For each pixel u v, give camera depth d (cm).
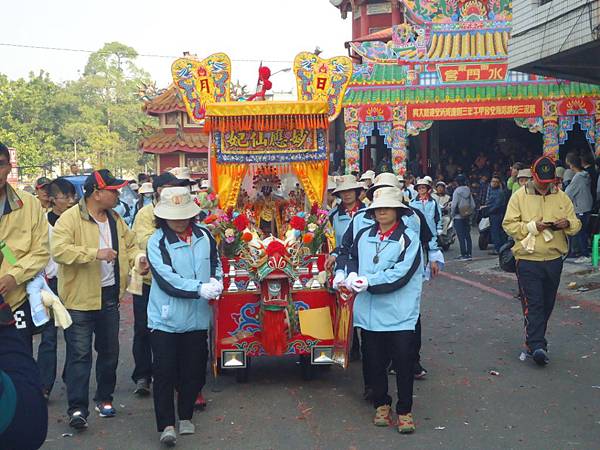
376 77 2245
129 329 1067
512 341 918
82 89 9150
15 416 267
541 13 1259
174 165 3284
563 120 2198
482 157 2686
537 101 2200
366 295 615
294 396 719
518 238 809
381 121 2253
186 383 618
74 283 634
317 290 746
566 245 812
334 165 2867
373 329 608
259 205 862
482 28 2217
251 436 609
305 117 797
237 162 812
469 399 691
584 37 1129
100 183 644
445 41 2227
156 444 599
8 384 267
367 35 3275
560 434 594
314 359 737
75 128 7750
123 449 590
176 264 600
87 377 638
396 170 2253
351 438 598
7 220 538
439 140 2950
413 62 2233
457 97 2219
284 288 716
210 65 838
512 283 1348
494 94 2208
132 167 8481
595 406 663
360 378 780
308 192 820
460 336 953
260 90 881
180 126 3262
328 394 724
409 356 603
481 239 1873
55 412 693
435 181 2705
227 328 740
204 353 621
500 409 661
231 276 739
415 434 603
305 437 603
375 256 614
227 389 748
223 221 729
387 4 3253
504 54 2198
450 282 1405
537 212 802
